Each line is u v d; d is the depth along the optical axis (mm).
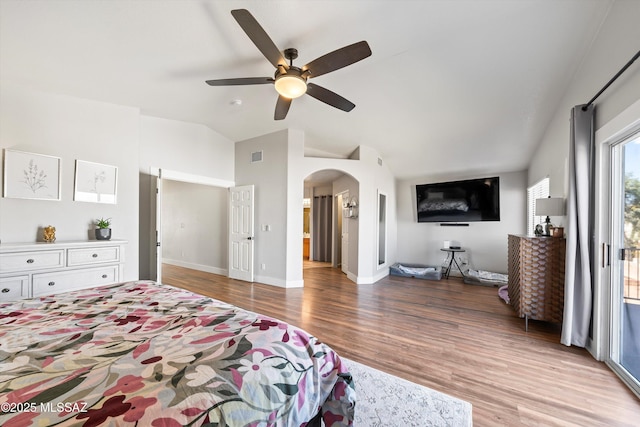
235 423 758
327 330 2918
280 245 4848
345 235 6105
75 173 3002
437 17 2180
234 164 5492
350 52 1956
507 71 2902
